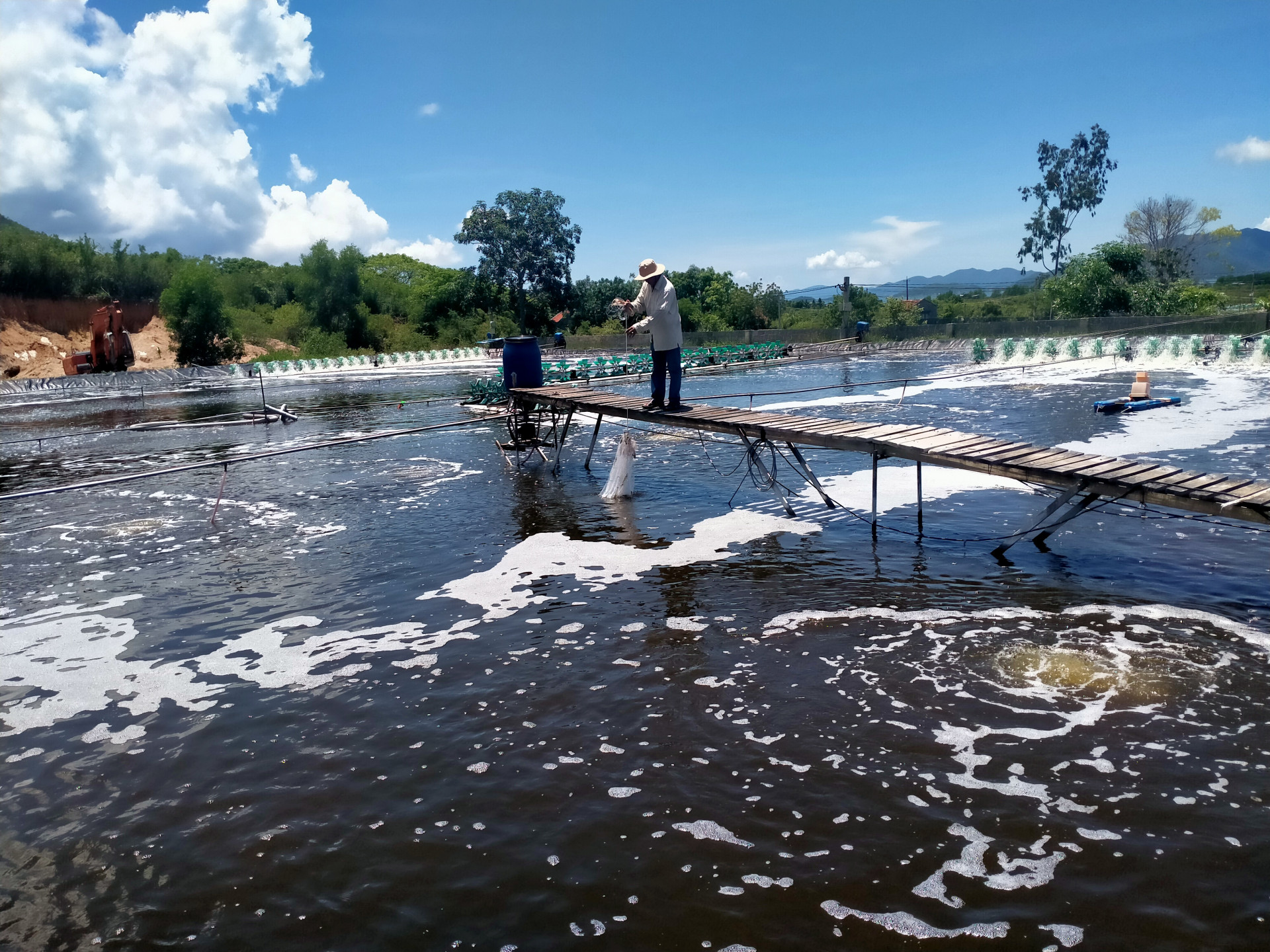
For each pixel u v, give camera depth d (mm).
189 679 5949
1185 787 4117
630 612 6902
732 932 3227
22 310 46938
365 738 4957
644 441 16281
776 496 10961
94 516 11227
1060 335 38781
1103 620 6289
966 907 3326
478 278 59781
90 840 4039
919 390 23625
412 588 7773
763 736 4770
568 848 3807
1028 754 4473
